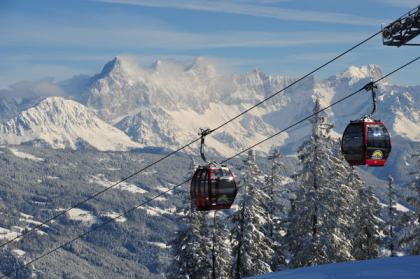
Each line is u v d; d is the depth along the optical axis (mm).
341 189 65562
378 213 70750
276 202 69438
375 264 23969
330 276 22641
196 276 67438
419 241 60531
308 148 63250
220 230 67875
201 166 33312
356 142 32281
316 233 62438
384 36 25688
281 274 24062
